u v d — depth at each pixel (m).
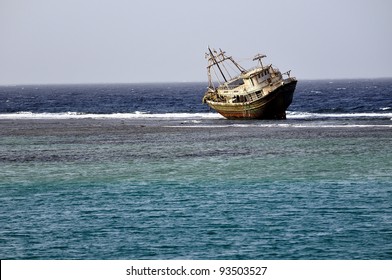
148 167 134.75
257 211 95.81
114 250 79.56
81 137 194.88
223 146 166.00
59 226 90.00
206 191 109.75
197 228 87.81
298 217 92.12
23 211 98.44
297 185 113.12
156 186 114.81
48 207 100.75
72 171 131.75
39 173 130.25
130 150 162.38
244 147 163.12
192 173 126.62
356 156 143.75
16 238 84.94
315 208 96.88
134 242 82.38
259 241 81.88
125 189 112.88
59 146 173.62
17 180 123.06
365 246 79.38
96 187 115.12
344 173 123.38
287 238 82.88
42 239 84.31
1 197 108.19
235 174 124.62
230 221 90.69
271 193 107.25
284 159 141.62
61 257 77.38
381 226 87.31
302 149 156.75
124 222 91.38
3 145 177.62
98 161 144.50
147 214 95.38
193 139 183.62
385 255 76.31
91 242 82.69
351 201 100.81
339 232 84.94
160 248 79.88
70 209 99.25
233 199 103.50
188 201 102.88
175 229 87.56
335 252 77.50
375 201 100.56
